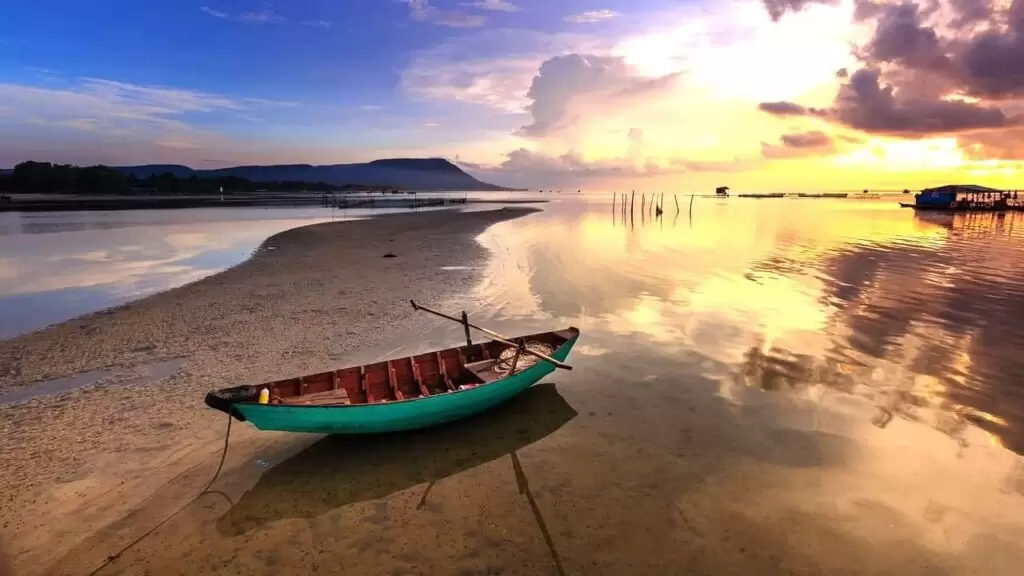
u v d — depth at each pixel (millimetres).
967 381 10547
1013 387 10234
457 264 23703
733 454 8094
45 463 7594
